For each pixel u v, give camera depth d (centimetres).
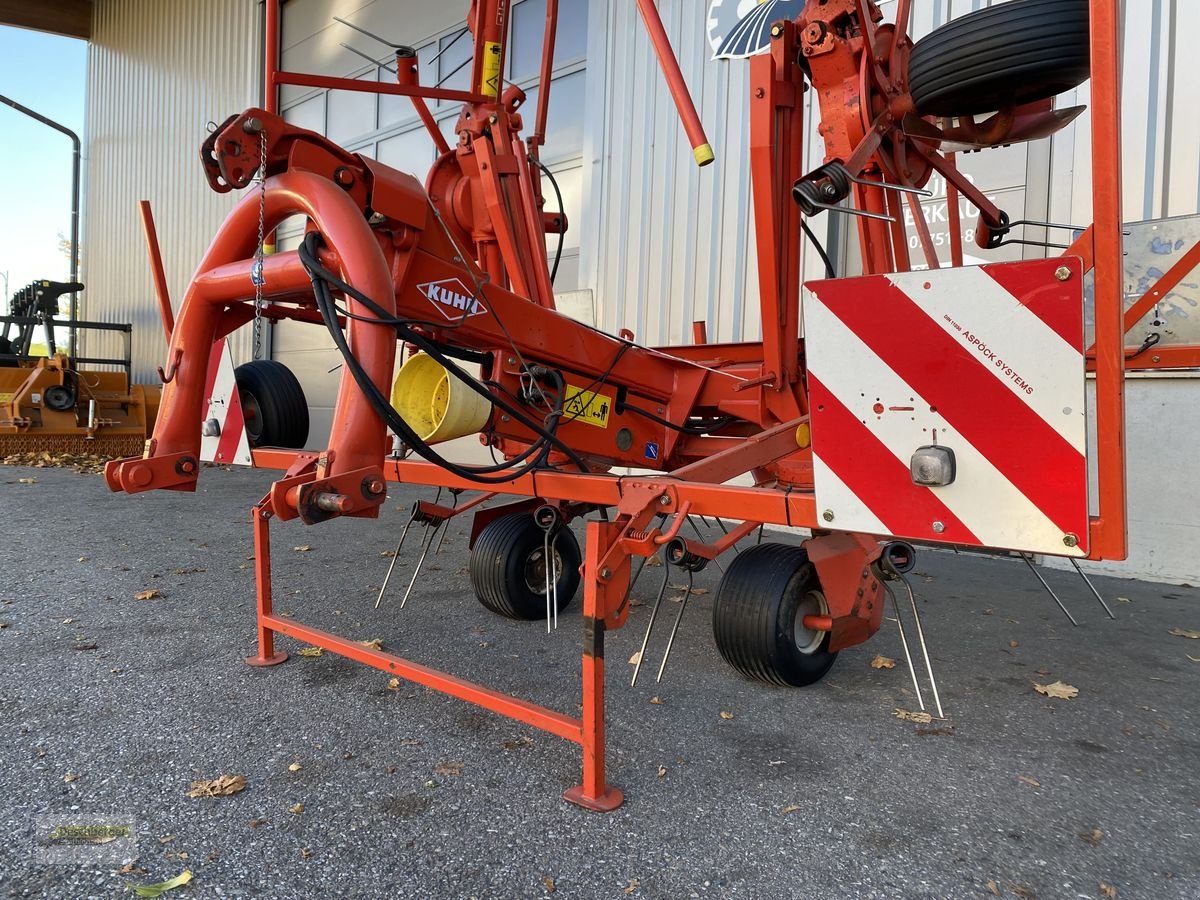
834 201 244
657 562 490
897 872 168
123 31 1539
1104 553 160
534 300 355
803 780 210
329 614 359
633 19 711
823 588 262
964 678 291
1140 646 330
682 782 207
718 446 359
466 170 351
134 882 160
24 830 178
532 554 351
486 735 233
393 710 250
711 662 305
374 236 224
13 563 450
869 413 183
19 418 954
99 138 1631
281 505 204
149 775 205
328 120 1109
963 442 171
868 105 278
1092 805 199
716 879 165
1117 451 158
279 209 248
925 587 437
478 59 339
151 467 255
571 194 797
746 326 634
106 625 334
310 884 161
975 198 336
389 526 593
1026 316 162
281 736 230
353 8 1052
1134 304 361
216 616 350
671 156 683
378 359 213
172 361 267
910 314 176
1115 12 154
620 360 332
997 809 196
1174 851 178
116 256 1580
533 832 181
